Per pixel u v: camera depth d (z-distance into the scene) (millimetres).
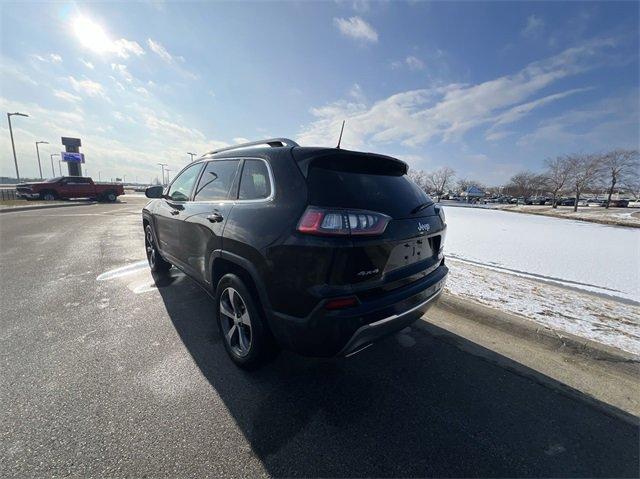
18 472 1627
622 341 3047
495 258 7133
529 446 1896
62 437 1855
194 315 3576
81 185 25953
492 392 2383
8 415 2008
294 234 2037
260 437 1905
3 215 14383
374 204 2223
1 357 2670
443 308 3896
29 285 4523
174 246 3859
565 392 2402
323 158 2283
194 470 1683
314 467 1720
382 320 2100
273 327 2227
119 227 10664
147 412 2076
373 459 1778
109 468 1672
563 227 15617
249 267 2330
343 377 2527
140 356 2738
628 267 6652
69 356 2707
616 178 44000
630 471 1746
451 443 1903
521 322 3357
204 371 2551
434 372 2619
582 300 4219
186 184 3758
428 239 2680
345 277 1960
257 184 2500
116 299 4020
